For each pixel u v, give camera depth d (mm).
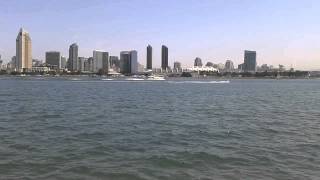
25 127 46719
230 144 36156
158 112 67938
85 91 153000
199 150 33125
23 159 29375
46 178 24672
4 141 36844
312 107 80188
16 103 86500
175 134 41969
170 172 26281
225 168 27250
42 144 35469
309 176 25297
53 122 51906
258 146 35125
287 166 27750
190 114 64625
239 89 183375
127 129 45594
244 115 63000
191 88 192625
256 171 26469
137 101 97000
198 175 25562
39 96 115562
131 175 25531
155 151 32656
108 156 30688
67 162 28609
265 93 145250
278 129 46156
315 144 36031
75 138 38844
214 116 61406
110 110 71000
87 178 24797
